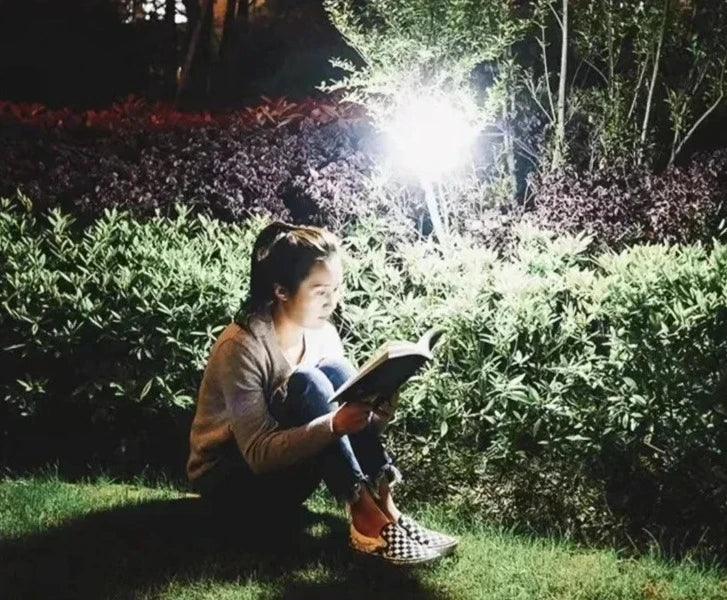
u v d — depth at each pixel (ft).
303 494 8.41
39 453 10.85
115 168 17.15
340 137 18.02
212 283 10.48
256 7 37.76
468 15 15.58
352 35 16.08
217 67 35.70
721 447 8.75
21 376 10.85
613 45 18.61
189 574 7.90
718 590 7.85
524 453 9.33
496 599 7.61
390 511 8.15
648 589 7.82
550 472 9.18
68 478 10.38
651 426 8.91
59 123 18.28
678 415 8.90
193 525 8.82
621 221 15.70
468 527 9.08
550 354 9.58
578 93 18.26
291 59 32.96
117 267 11.08
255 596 7.57
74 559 8.14
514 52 19.30
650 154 18.06
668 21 18.02
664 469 8.93
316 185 16.48
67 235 11.76
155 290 10.48
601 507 8.94
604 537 8.80
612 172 16.94
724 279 9.40
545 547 8.61
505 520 9.14
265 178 17.35
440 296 10.52
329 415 7.62
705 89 18.98
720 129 19.49
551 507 9.08
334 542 8.54
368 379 7.45
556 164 17.21
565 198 15.78
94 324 10.54
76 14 35.06
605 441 9.07
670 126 19.10
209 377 8.27
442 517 9.20
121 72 35.76
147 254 11.12
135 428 10.77
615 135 17.74
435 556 7.97
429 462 9.57
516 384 9.32
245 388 7.98
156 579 7.82
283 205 17.13
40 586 7.66
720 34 18.28
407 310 10.05
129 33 36.01
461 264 10.77
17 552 8.26
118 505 9.32
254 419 7.93
